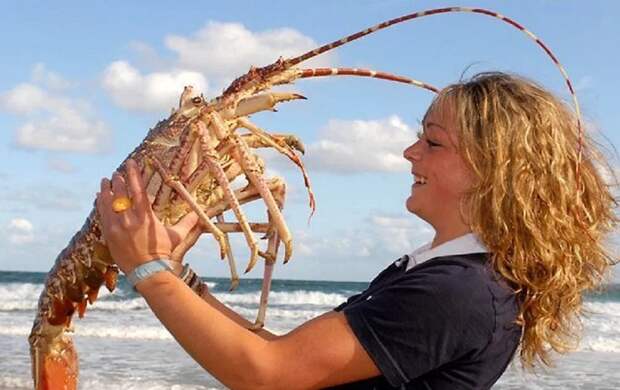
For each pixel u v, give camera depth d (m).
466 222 1.56
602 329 12.59
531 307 1.53
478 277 1.47
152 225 1.55
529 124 1.53
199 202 1.75
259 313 1.78
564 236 1.51
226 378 1.48
